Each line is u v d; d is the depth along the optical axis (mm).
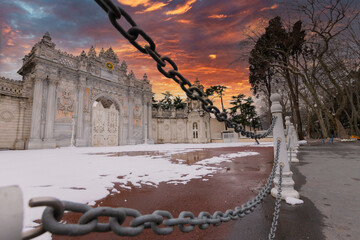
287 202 2398
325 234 1633
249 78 30906
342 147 11047
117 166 5703
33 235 495
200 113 32875
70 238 1737
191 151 12242
